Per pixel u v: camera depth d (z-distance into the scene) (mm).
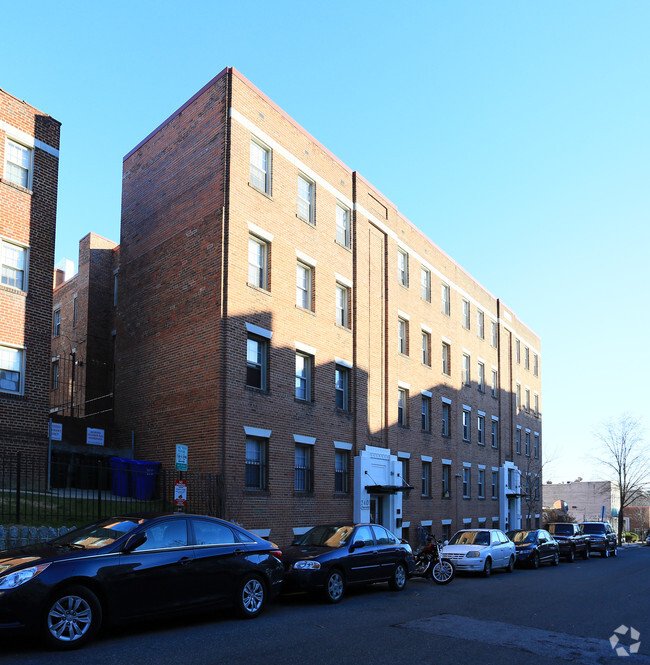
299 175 23250
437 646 9188
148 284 22469
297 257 22422
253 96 21188
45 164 19500
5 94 18578
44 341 18750
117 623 8914
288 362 21375
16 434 17750
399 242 29453
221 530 10812
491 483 38594
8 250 18312
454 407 33812
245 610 10703
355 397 24625
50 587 8234
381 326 27234
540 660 8586
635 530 90375
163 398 20812
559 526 32750
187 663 7738
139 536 9531
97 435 20438
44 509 15562
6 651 8148
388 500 26219
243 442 19172
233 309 19469
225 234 19578
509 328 44219
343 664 7965
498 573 22453
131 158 24469
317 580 12828
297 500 20953
